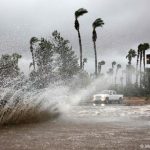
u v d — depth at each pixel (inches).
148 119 556.1
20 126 427.8
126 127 427.8
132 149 274.8
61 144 294.8
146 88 2413.9
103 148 277.9
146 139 324.8
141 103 1430.9
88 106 1085.8
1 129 398.0
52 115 570.3
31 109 496.1
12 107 465.4
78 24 2111.2
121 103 1432.1
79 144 295.9
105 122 496.1
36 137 335.3
